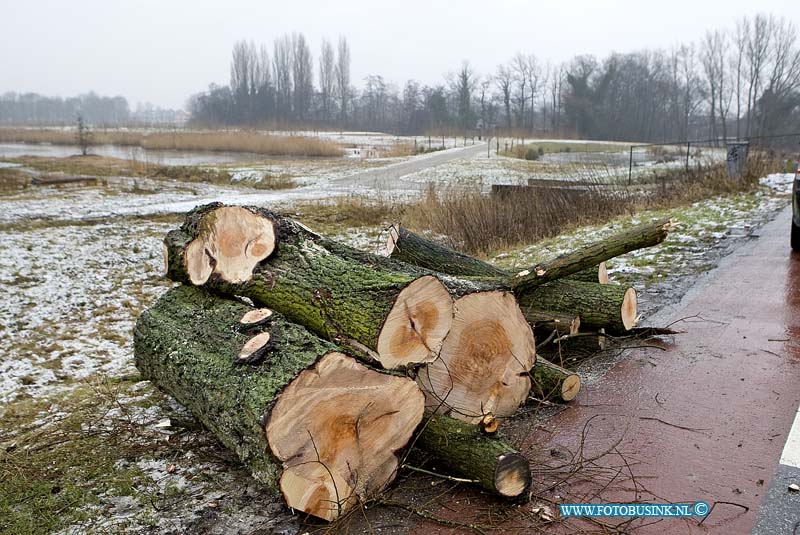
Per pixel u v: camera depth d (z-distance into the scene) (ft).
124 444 13.73
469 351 12.80
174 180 84.53
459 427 10.93
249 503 10.85
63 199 61.46
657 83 245.86
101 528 10.36
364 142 197.26
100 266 35.50
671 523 9.71
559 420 13.43
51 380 20.34
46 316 27.35
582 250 15.61
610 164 73.20
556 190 44.16
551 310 16.72
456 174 92.58
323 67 328.08
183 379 12.10
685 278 24.80
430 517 10.07
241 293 13.74
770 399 13.89
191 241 14.58
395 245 18.98
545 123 285.43
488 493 10.69
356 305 11.59
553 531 9.64
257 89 328.90
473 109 288.92
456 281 13.14
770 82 177.37
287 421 9.68
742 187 49.75
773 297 21.65
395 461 10.82
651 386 14.93
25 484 12.11
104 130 219.20
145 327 14.44
